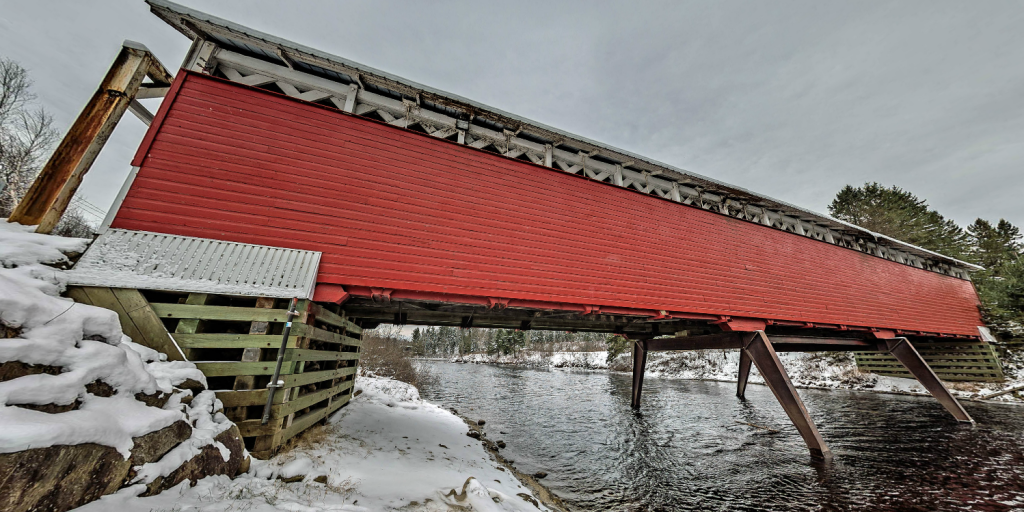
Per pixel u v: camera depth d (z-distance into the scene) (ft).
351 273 19.48
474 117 27.45
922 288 51.16
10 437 6.68
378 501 12.37
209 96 20.06
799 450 29.63
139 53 18.69
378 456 17.29
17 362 8.12
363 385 40.50
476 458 21.99
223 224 17.85
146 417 9.68
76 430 7.73
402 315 29.76
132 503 8.34
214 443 11.59
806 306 37.06
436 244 22.45
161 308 14.19
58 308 9.89
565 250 26.71
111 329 11.07
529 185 27.43
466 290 22.20
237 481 11.59
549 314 29.27
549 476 23.50
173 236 16.46
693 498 20.51
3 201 52.49
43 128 61.26
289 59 22.75
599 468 25.38
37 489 6.87
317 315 18.21
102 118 17.13
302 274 17.62
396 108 25.21
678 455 28.40
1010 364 55.77
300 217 19.56
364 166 22.26
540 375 105.19
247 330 17.21
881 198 97.19
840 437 33.55
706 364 95.40
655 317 29.84
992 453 28.19
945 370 59.77
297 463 13.75
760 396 59.06
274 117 21.12
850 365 71.82
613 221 29.86
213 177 18.53
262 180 19.51
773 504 19.80
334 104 24.57
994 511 18.89
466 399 54.90
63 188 15.62
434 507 12.58
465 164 25.54
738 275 34.32
